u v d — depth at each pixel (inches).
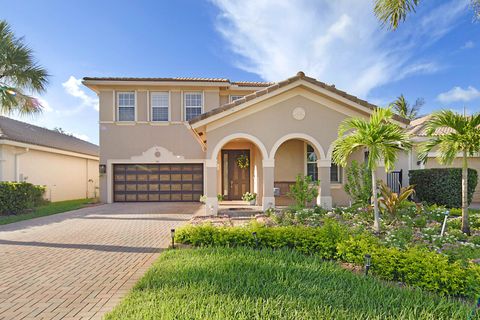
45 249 259.9
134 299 147.7
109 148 647.1
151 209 529.3
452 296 154.7
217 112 396.5
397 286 162.7
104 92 645.9
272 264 191.2
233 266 188.7
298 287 156.2
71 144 904.9
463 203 278.5
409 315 127.9
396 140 267.9
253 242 240.1
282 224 292.4
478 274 153.5
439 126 285.9
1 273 200.4
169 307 135.4
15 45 479.2
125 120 654.5
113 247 265.9
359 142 273.1
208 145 413.7
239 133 414.0
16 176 611.5
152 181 658.8
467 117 275.4
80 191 848.9
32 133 766.5
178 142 658.2
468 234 272.8
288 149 497.0
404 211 332.2
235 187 598.9
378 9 326.3
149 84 640.4
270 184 414.6
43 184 691.4
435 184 492.7
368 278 171.0
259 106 416.5
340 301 140.5
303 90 420.5
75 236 311.1
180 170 662.5
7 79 485.7
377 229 263.4
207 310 131.2
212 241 250.1
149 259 230.2
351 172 358.0
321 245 218.1
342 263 203.3
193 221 358.9
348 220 308.5
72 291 170.2
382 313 130.0
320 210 349.7
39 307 151.1
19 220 414.3
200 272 178.2
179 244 257.6
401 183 604.1
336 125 422.9
